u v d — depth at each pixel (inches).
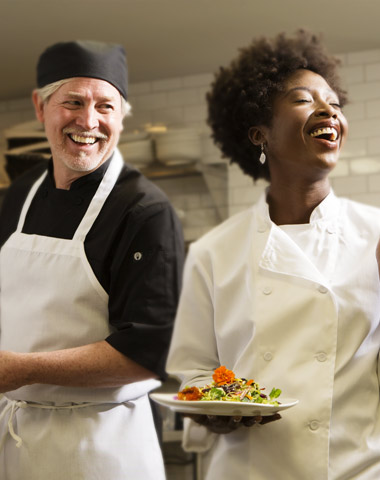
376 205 173.8
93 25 155.7
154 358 67.9
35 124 172.6
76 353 66.8
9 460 70.3
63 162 73.1
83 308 70.4
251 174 72.6
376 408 58.3
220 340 63.6
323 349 58.3
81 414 69.5
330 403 57.0
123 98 77.6
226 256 66.0
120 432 70.4
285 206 65.2
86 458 68.1
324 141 61.7
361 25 159.9
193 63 179.3
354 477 56.9
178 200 182.5
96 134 72.2
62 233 73.4
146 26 157.2
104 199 73.0
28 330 71.7
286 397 58.3
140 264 69.6
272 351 60.1
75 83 72.3
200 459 136.0
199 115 186.9
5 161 173.9
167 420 140.8
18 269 73.6
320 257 62.1
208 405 53.8
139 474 70.5
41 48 166.1
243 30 159.9
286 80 64.7
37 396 69.8
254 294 62.1
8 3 144.7
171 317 69.7
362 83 176.4
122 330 67.7
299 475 57.1
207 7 149.1
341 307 58.8
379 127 174.7
